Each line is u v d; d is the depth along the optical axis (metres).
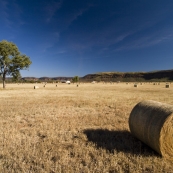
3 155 4.61
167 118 4.68
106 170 3.99
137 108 6.10
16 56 33.81
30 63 35.84
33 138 5.98
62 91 27.52
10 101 15.05
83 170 3.98
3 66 33.56
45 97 18.34
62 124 7.79
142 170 4.06
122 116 9.44
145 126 5.29
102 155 4.69
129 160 4.42
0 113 10.08
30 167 4.12
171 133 4.79
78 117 9.20
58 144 5.48
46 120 8.50
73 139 5.98
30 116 9.40
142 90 29.88
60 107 12.18
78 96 19.55
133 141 5.87
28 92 24.98
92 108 11.87
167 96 19.31
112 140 5.91
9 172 3.88
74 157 4.61
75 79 116.94
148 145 5.32
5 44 31.70
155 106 5.44
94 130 6.99
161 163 4.37
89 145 5.39
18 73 34.91
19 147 5.11
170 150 4.79
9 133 6.41
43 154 4.71
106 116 9.45
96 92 25.47
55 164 4.21
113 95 20.72
